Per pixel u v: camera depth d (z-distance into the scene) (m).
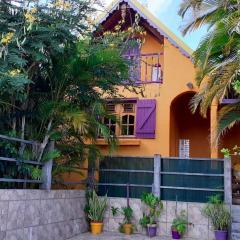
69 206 9.76
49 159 8.70
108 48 9.73
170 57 13.93
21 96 7.96
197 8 10.98
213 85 9.84
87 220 10.77
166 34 13.90
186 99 14.98
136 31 12.45
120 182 11.27
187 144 15.76
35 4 7.97
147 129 13.77
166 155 13.43
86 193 10.88
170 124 13.76
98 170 11.48
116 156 11.39
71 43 8.62
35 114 8.72
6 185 8.09
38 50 7.85
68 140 9.99
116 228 10.95
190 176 10.80
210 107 12.17
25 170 8.05
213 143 10.66
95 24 9.83
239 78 9.36
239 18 9.14
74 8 8.80
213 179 10.62
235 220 9.97
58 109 8.69
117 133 14.18
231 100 11.41
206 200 10.57
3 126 8.45
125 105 14.38
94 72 9.23
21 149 8.23
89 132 9.91
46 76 9.03
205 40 9.91
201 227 10.34
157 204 10.69
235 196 11.35
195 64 10.29
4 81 6.94
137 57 13.85
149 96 13.96
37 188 8.86
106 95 11.17
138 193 11.10
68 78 9.00
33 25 7.69
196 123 15.80
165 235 10.53
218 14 10.68
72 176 12.37
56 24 7.97
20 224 7.58
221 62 9.91
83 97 9.48
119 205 11.09
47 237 8.56
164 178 10.97
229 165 10.52
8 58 7.37
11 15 7.86
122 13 13.44
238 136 14.73
